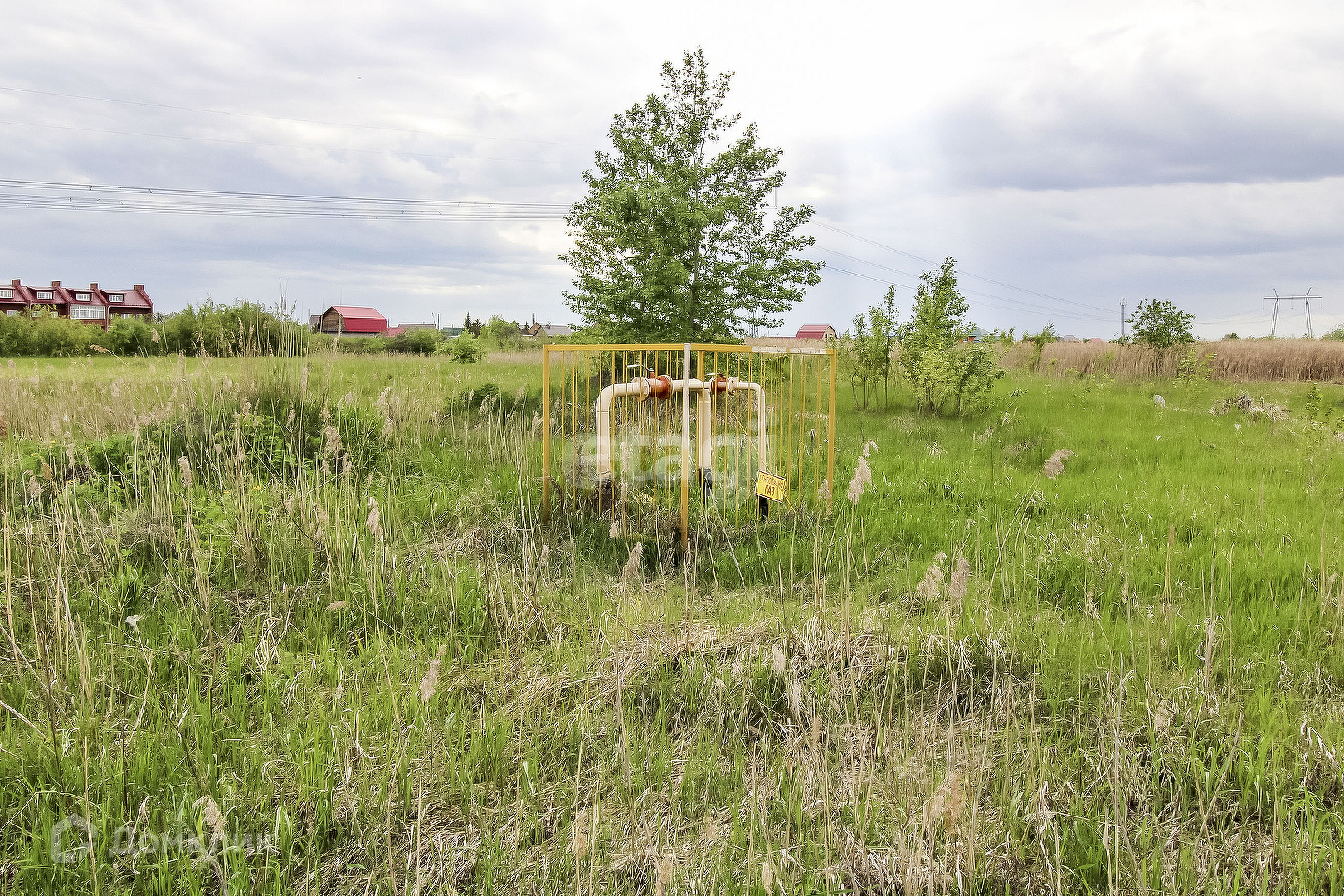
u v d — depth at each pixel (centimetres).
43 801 278
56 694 342
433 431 967
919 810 273
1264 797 289
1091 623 429
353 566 505
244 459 639
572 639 432
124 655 392
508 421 1032
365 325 8119
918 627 408
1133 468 895
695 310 1360
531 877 251
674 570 557
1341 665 384
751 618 444
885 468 862
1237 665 384
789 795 282
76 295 7081
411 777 302
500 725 334
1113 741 308
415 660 401
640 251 1312
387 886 248
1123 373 2023
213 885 250
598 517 630
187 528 527
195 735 322
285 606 456
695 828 277
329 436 568
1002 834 269
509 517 622
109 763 299
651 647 391
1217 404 1430
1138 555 545
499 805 288
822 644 390
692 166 1405
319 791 282
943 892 237
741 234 1424
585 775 306
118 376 1102
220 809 273
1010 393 1506
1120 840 266
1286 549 561
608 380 1176
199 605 445
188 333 1994
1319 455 914
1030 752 306
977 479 814
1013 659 381
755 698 346
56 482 589
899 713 348
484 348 2588
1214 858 260
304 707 354
